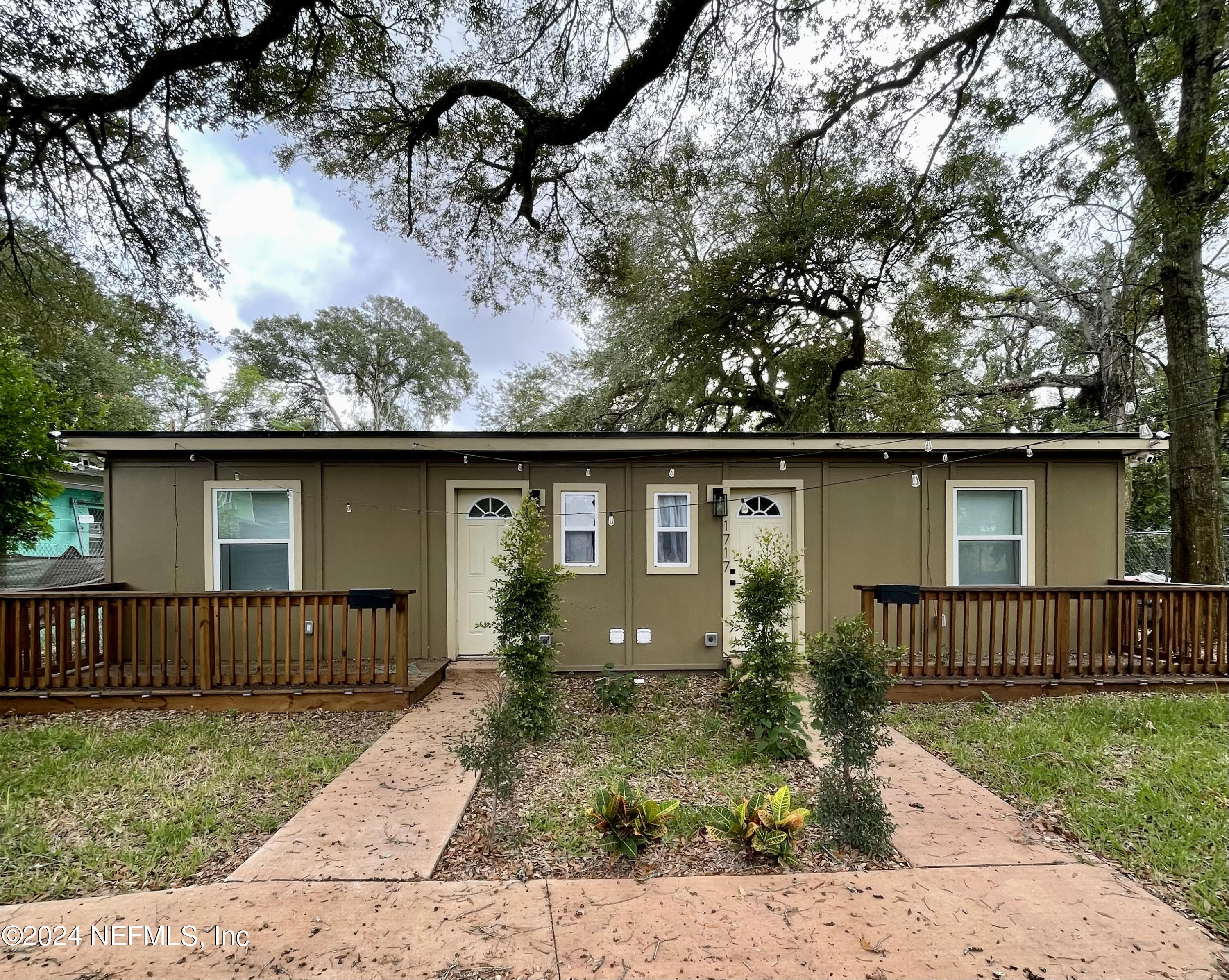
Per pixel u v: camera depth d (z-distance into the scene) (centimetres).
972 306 1177
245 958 199
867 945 205
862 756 273
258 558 626
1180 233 677
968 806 317
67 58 528
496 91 657
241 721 468
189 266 771
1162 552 1216
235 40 528
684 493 647
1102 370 1173
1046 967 194
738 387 1354
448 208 795
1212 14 653
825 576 642
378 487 634
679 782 351
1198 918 222
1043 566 642
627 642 637
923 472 648
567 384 1744
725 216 1157
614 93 620
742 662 468
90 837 285
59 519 1417
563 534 641
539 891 238
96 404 1544
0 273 737
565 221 848
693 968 194
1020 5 762
